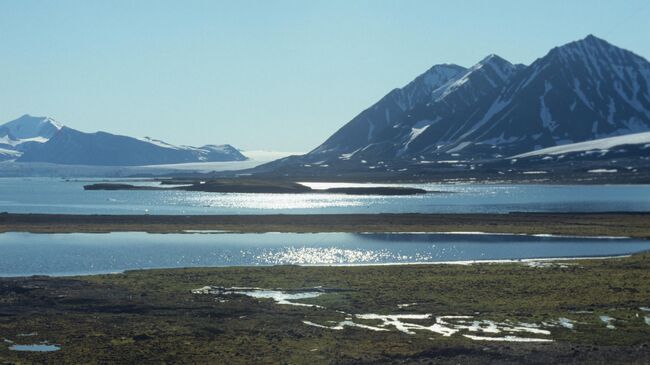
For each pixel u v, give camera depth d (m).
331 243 85.44
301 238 90.69
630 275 58.44
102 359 34.41
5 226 101.31
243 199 191.75
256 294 50.56
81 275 60.44
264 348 36.44
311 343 37.38
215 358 34.69
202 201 181.50
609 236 93.12
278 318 43.16
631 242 87.00
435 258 72.56
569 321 41.97
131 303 47.06
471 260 70.94
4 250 76.94
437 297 49.09
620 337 38.41
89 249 78.19
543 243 85.88
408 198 190.62
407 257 73.31
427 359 34.44
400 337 38.50
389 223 107.62
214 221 109.56
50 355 34.94
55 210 144.75
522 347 36.28
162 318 43.22
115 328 40.56
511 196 198.25
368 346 36.75
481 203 164.38
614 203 161.75
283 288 52.72
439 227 103.06
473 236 93.38
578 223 108.44
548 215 119.50
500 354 35.06
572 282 54.88
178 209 147.62
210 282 55.09
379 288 52.59
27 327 40.56
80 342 37.44
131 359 34.47
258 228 101.31
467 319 42.59
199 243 84.75
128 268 64.81
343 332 39.72
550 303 46.97
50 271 62.88
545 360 34.09
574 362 33.78
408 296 49.50
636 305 46.28
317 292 51.22
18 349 36.09
